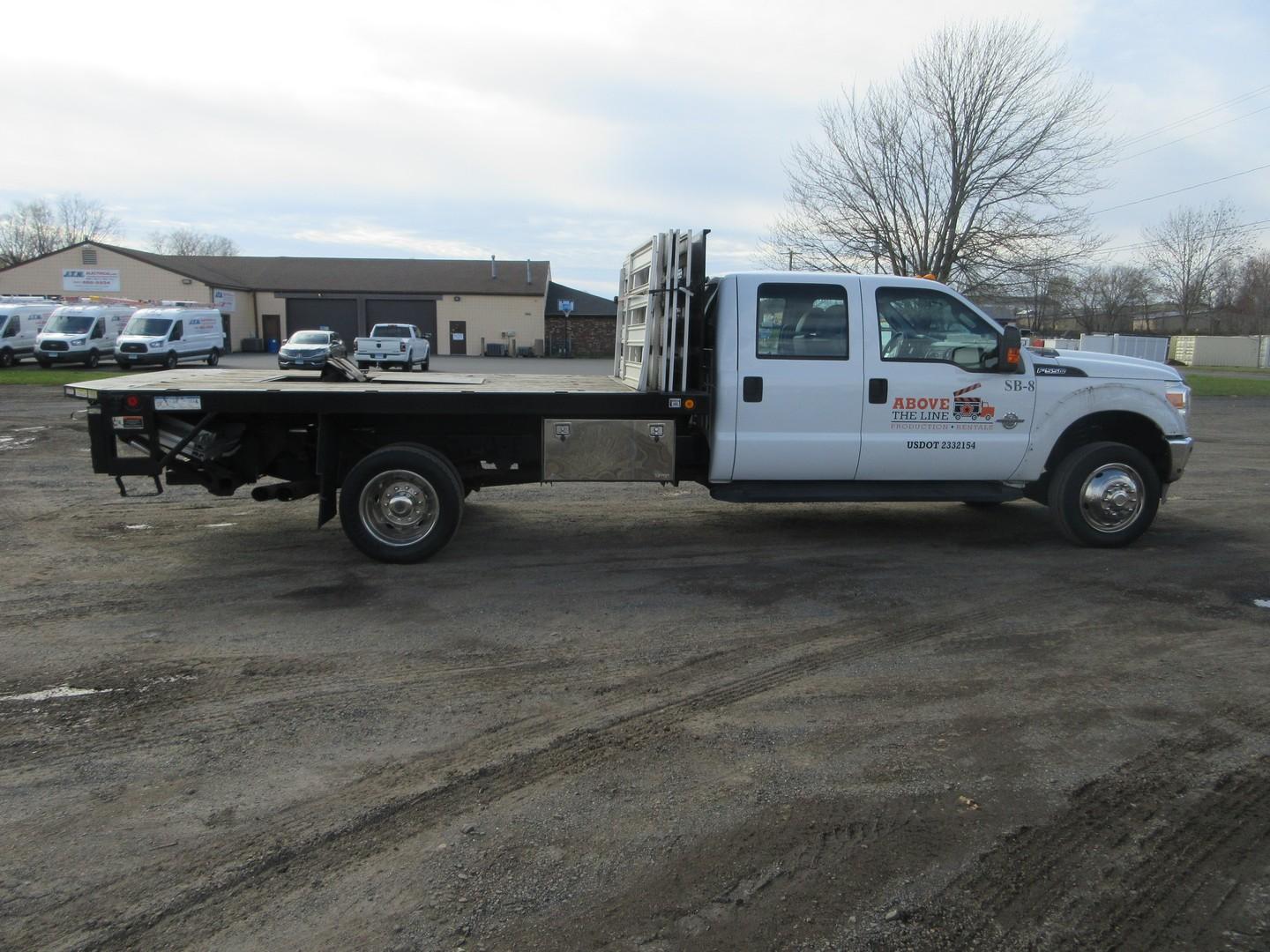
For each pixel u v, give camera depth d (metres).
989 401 6.77
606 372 35.84
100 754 3.67
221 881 2.85
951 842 3.10
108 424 6.12
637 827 3.18
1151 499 7.07
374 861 2.97
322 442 6.33
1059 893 2.83
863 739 3.87
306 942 2.57
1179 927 2.68
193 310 32.75
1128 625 5.34
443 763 3.63
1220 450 14.14
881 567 6.61
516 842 3.09
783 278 6.57
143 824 3.16
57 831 3.11
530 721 4.02
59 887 2.81
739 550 7.09
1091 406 6.92
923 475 6.82
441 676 4.52
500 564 6.60
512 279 56.06
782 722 4.03
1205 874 2.93
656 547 7.18
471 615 5.44
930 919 2.70
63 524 7.73
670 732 3.93
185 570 6.33
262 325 52.84
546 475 6.52
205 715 4.04
